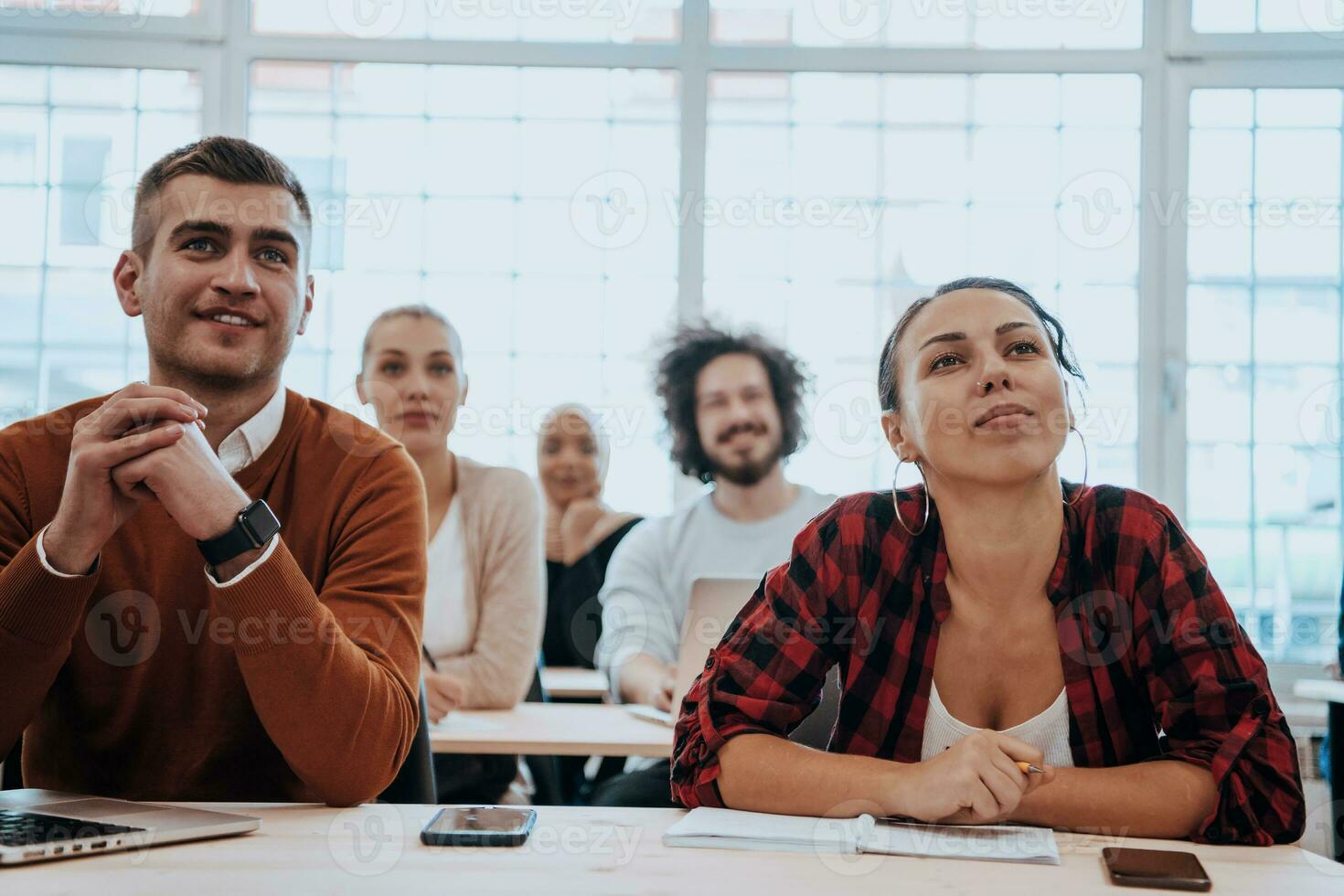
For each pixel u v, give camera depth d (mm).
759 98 3537
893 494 1233
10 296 3480
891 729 1188
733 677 1169
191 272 1262
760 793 1062
